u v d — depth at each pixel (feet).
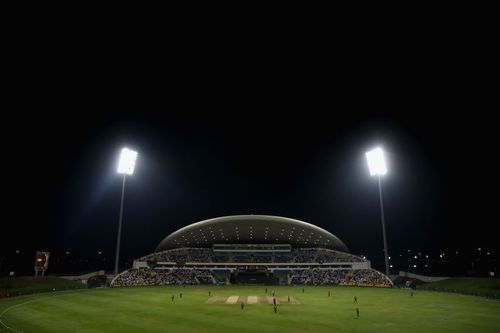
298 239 317.42
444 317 93.56
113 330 75.25
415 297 150.20
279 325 81.20
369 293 173.06
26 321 85.97
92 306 114.83
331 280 263.49
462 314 99.04
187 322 84.99
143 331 74.28
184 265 291.58
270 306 117.08
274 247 318.86
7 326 79.61
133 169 208.95
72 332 73.20
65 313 99.04
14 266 331.16
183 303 124.77
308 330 75.51
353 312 102.73
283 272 286.66
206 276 275.80
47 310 104.88
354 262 281.74
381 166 199.21
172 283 255.70
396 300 137.49
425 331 75.00
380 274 255.91
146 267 274.98
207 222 283.79
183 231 298.15
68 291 175.42
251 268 291.99
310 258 304.30
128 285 225.76
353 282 250.57
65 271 408.26
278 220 278.05
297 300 138.31
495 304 123.24
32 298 138.41
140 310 105.70
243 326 79.82
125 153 205.46
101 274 264.93
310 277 273.75
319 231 296.71
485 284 173.78
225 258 307.78
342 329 76.89
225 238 319.27
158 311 103.55
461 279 195.21
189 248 327.47
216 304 122.21
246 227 290.56
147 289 194.90
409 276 246.47
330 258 301.63
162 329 76.33
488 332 74.28
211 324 82.28
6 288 158.10
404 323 84.38
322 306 117.70
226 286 233.14
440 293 169.89
